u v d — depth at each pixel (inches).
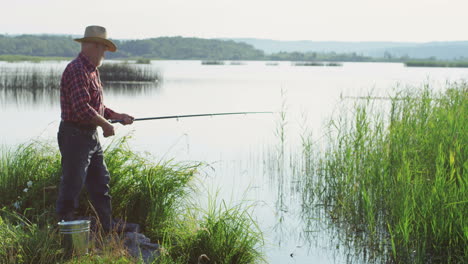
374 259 217.5
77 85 170.1
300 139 497.0
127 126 580.7
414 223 223.0
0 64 2468.0
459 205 209.2
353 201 276.8
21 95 946.1
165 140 494.9
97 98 178.2
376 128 318.3
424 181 239.0
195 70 2893.7
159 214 211.8
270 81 1647.4
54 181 217.2
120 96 976.9
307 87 1302.9
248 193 311.1
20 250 159.0
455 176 242.5
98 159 186.1
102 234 185.5
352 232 249.0
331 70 3154.5
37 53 6368.1
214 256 188.9
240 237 198.1
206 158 408.5
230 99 950.4
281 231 249.0
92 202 189.2
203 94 1061.8
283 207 286.2
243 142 488.1
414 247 213.9
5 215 196.4
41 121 615.2
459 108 304.0
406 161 255.6
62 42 6771.7
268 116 698.2
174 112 741.3
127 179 224.1
